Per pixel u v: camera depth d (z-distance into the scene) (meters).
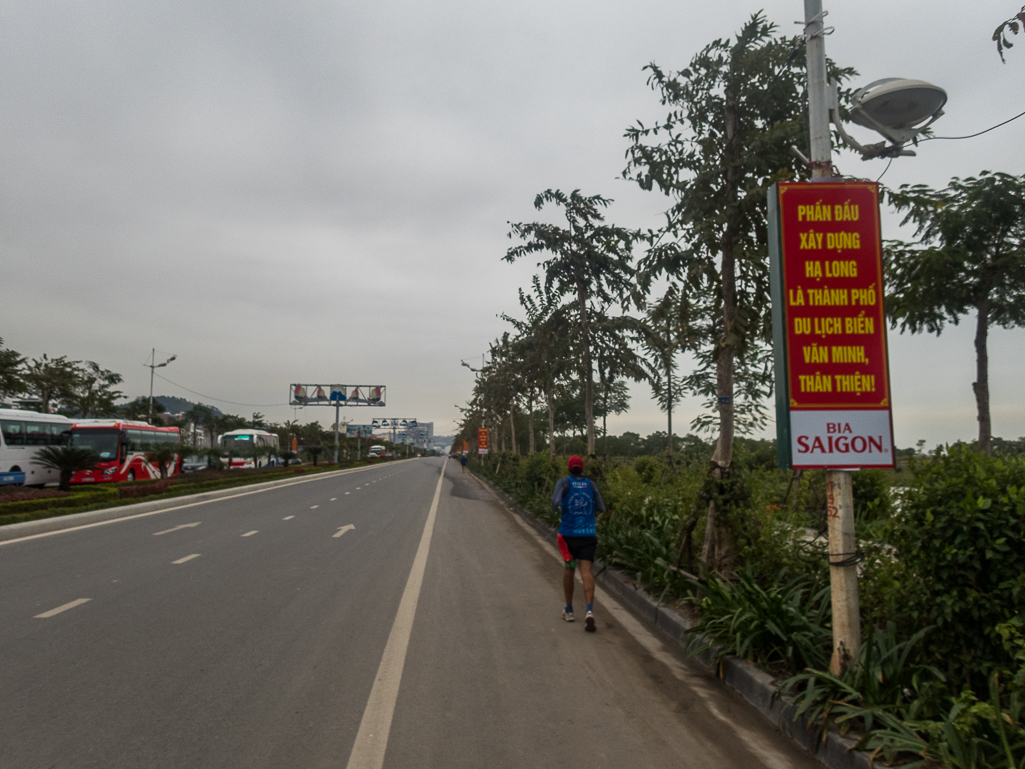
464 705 4.76
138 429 34.72
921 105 4.89
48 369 44.03
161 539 12.83
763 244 7.19
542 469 19.56
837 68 6.97
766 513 7.09
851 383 4.62
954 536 3.95
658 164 7.67
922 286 8.54
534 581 9.46
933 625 4.14
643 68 7.82
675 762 3.94
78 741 4.09
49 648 5.92
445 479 43.31
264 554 11.20
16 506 15.97
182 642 6.14
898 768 3.51
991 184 8.20
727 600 5.68
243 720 4.43
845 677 4.21
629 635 6.69
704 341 9.03
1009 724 3.34
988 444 8.80
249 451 51.66
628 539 9.36
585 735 4.30
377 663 5.63
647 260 7.70
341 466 66.19
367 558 10.95
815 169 4.93
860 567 5.45
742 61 7.12
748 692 4.93
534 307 18.81
